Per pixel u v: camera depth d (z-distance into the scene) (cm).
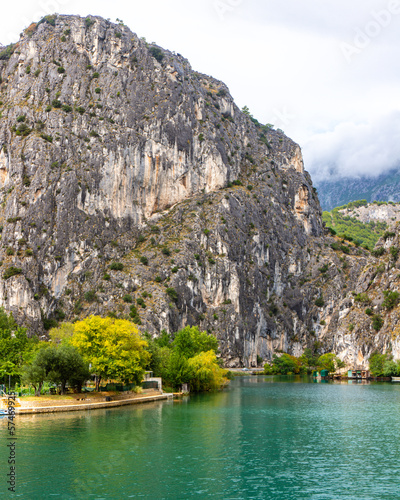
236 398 14188
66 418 9631
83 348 12106
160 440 7950
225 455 7119
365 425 9588
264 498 5441
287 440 8150
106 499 5394
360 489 5731
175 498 5438
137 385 13438
